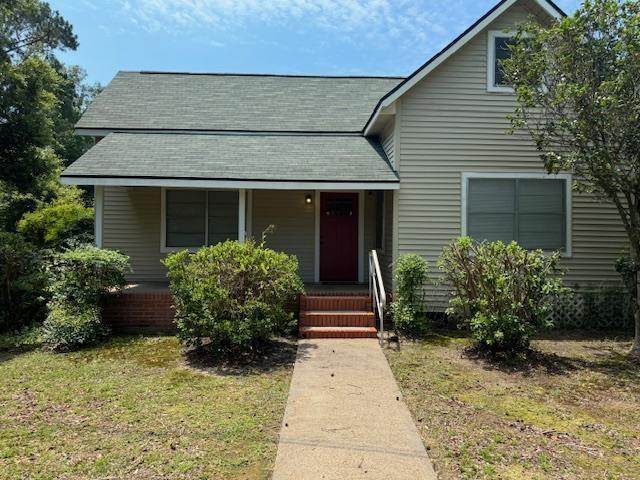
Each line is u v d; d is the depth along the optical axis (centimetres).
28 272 826
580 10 656
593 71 659
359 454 371
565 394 527
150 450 374
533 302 669
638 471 353
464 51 896
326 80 1453
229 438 398
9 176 1552
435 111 898
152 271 1100
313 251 1123
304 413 457
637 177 653
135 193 1102
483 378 578
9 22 2325
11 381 551
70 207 1447
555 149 861
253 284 679
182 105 1245
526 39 809
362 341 763
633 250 727
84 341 718
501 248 684
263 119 1191
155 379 562
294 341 762
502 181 904
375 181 876
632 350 708
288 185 871
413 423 437
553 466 358
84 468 345
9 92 1484
